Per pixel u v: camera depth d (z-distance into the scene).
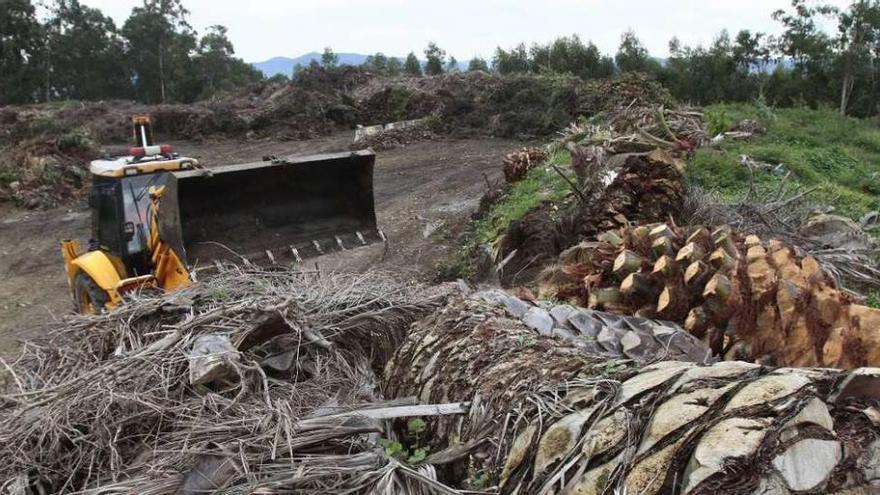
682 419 2.45
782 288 4.27
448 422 3.55
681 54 32.88
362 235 7.68
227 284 5.30
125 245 7.03
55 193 17.14
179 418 3.71
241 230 7.11
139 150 7.66
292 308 4.59
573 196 8.58
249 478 3.10
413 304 4.96
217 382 4.01
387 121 25.77
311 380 4.32
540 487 2.71
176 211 6.48
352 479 3.07
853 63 30.62
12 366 4.75
